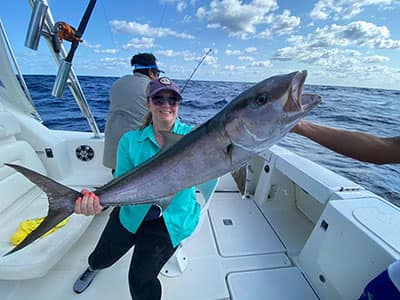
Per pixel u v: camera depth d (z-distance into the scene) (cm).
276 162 235
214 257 188
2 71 203
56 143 257
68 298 152
